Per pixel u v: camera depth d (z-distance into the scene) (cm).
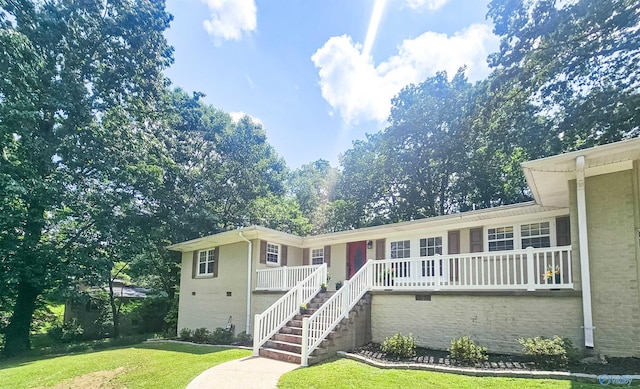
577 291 783
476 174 2459
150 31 1964
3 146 1505
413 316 1004
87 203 1798
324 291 1277
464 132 2388
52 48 1705
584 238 765
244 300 1530
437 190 2720
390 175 2911
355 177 3144
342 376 702
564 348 709
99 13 1842
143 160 2005
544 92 1697
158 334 2036
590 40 1472
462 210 2625
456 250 1253
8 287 1555
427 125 2673
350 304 1034
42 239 1708
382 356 861
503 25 1695
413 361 799
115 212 1936
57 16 1662
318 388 630
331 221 3180
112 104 1905
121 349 1266
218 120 2895
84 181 1814
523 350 784
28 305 1650
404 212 2806
